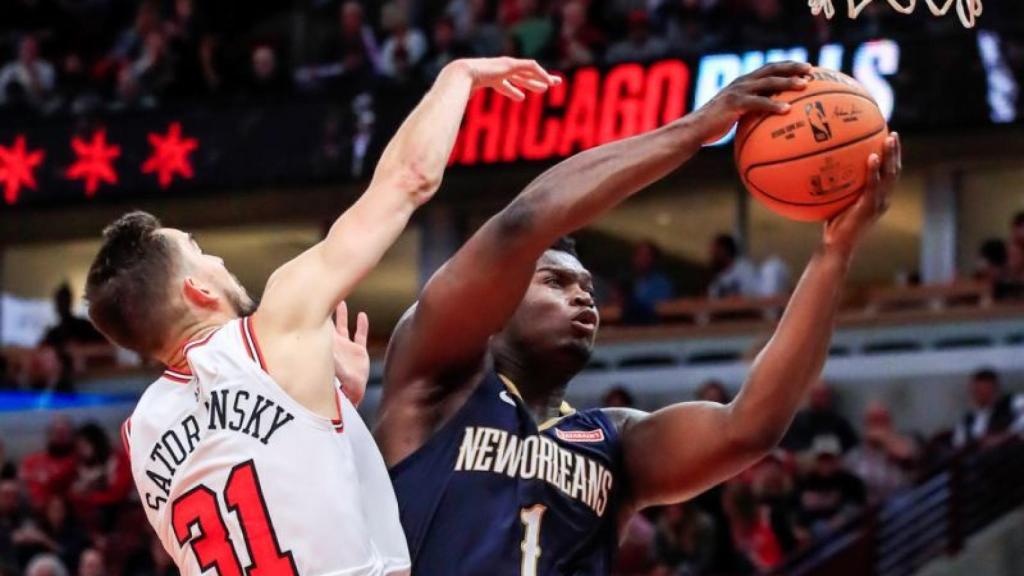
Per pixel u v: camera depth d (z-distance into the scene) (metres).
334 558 2.88
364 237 3.01
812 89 3.25
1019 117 12.70
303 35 15.64
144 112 15.35
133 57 15.96
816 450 10.80
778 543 9.91
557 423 3.48
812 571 9.44
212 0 16.27
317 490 2.89
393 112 14.70
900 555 9.88
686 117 3.23
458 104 3.18
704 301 13.66
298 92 15.02
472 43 14.56
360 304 15.66
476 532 3.25
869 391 13.02
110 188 15.32
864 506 9.86
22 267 17.27
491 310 3.22
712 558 9.88
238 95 15.17
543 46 14.07
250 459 2.91
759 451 3.48
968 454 10.15
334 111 14.88
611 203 3.17
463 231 15.34
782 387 3.43
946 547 9.95
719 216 15.26
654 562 9.96
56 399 14.86
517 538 3.26
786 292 13.65
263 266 16.30
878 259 14.88
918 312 13.23
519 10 14.53
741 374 13.12
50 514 11.93
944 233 14.45
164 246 3.14
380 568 2.96
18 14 16.19
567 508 3.34
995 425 10.78
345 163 14.77
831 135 3.22
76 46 16.05
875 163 3.25
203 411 2.97
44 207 15.48
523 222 3.13
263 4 16.38
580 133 13.60
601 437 3.52
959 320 13.09
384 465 3.15
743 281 13.81
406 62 14.79
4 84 15.77
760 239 15.16
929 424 12.77
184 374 3.06
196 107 15.23
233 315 3.16
